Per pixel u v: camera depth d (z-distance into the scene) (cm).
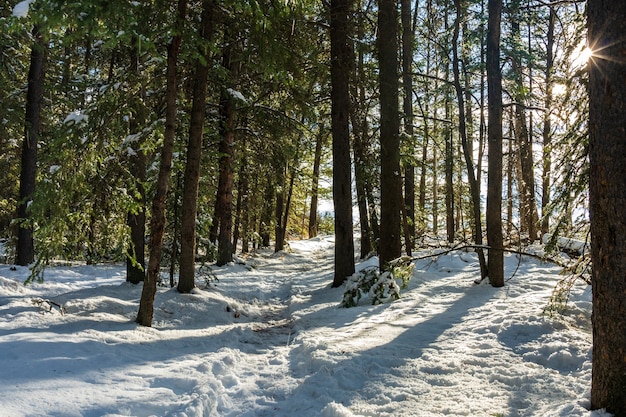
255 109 1385
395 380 507
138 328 707
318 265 2022
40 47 1280
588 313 732
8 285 1020
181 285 1013
